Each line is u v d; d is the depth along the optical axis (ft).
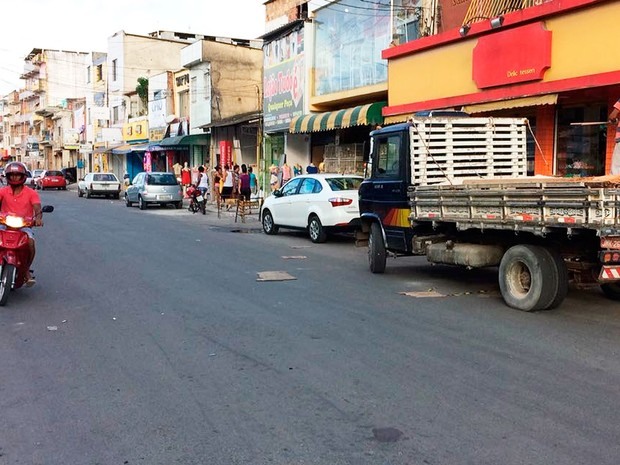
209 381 17.01
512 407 14.88
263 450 12.79
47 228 59.41
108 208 92.17
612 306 25.86
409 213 30.96
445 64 51.39
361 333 21.83
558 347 19.85
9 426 14.12
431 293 28.89
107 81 167.94
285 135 83.35
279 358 19.01
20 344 20.75
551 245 24.59
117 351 19.89
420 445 12.91
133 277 33.32
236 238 53.26
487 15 48.62
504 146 32.45
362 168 68.64
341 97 69.41
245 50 112.27
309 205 50.49
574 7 39.96
